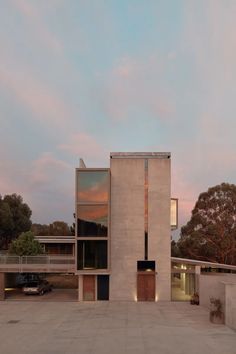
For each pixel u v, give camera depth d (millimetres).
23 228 72188
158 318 28297
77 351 19781
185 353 19422
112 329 24750
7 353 19531
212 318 26562
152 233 36750
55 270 37375
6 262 37562
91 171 35562
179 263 44562
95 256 35375
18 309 32156
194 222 62969
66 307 32969
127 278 36312
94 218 35406
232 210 61688
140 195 37094
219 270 43375
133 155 37438
